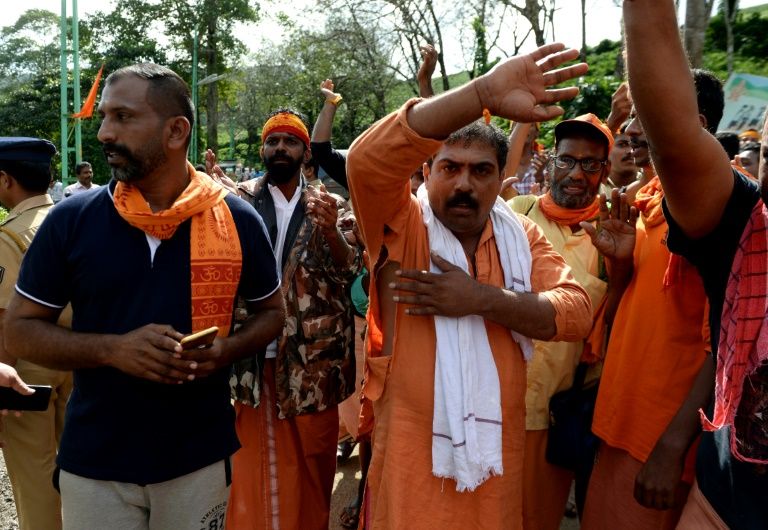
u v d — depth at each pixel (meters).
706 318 2.11
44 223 1.98
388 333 2.12
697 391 2.08
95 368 1.94
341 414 4.19
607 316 2.56
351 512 3.54
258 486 3.06
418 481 1.97
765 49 15.93
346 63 25.86
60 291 1.97
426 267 2.07
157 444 1.96
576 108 11.55
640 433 2.29
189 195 1.99
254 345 2.15
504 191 3.66
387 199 1.89
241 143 57.06
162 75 1.97
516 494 2.07
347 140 29.03
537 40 20.30
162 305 1.96
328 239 2.97
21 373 2.90
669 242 1.72
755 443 1.58
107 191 2.00
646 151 2.87
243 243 2.12
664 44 1.38
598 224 2.91
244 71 34.84
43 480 2.94
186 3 32.28
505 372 2.07
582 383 2.77
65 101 20.45
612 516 2.42
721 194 1.54
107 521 1.97
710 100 2.44
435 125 1.69
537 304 2.01
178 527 2.04
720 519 1.70
